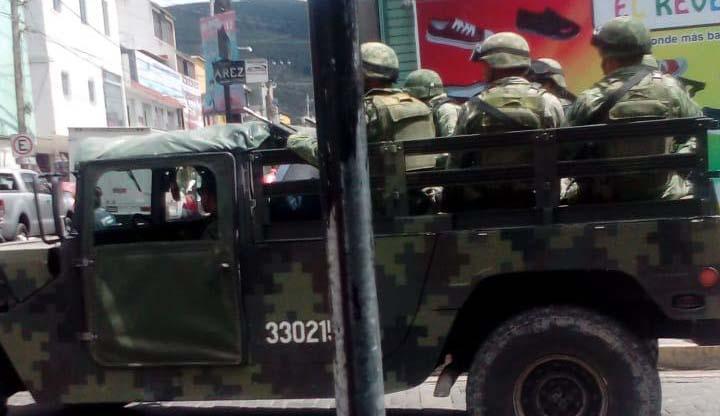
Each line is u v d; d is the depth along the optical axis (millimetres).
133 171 4695
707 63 9766
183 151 4355
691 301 3994
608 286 4273
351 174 2051
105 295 4410
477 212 4203
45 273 4523
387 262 4219
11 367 4781
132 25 43312
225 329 4336
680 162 4016
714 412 5246
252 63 11406
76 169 4480
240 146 4316
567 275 4199
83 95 31859
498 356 4152
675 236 4000
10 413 5773
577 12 9891
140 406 5945
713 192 4027
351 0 2033
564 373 4113
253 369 4344
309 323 4285
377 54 4480
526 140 4102
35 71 28547
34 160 25094
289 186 4281
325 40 2033
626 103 4164
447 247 4172
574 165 4078
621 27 4301
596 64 9898
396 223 4211
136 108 39594
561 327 4078
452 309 4180
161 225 4984
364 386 2090
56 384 4516
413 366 4234
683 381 6047
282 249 4281
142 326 4391
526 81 4395
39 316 4508
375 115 4375
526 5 10016
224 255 4312
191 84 48344
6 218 14977
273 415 5629
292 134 4496
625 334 4066
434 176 4180
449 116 5227
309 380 4305
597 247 4059
